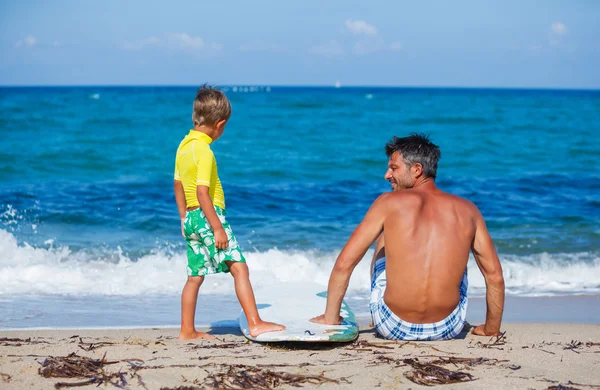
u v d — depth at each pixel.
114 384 2.84
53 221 8.74
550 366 3.24
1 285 5.87
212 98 3.82
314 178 13.12
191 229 3.83
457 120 29.95
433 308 3.54
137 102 39.75
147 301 5.50
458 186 12.48
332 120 29.08
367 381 2.92
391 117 31.34
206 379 2.91
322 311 4.20
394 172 3.81
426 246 3.51
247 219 9.23
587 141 21.08
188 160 3.79
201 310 5.15
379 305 3.72
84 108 32.06
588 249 7.81
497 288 3.73
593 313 5.32
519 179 13.32
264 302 4.43
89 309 5.18
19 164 13.55
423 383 2.90
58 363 3.12
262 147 18.47
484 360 3.31
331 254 7.43
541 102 51.03
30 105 33.88
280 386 2.84
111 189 11.15
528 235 8.48
